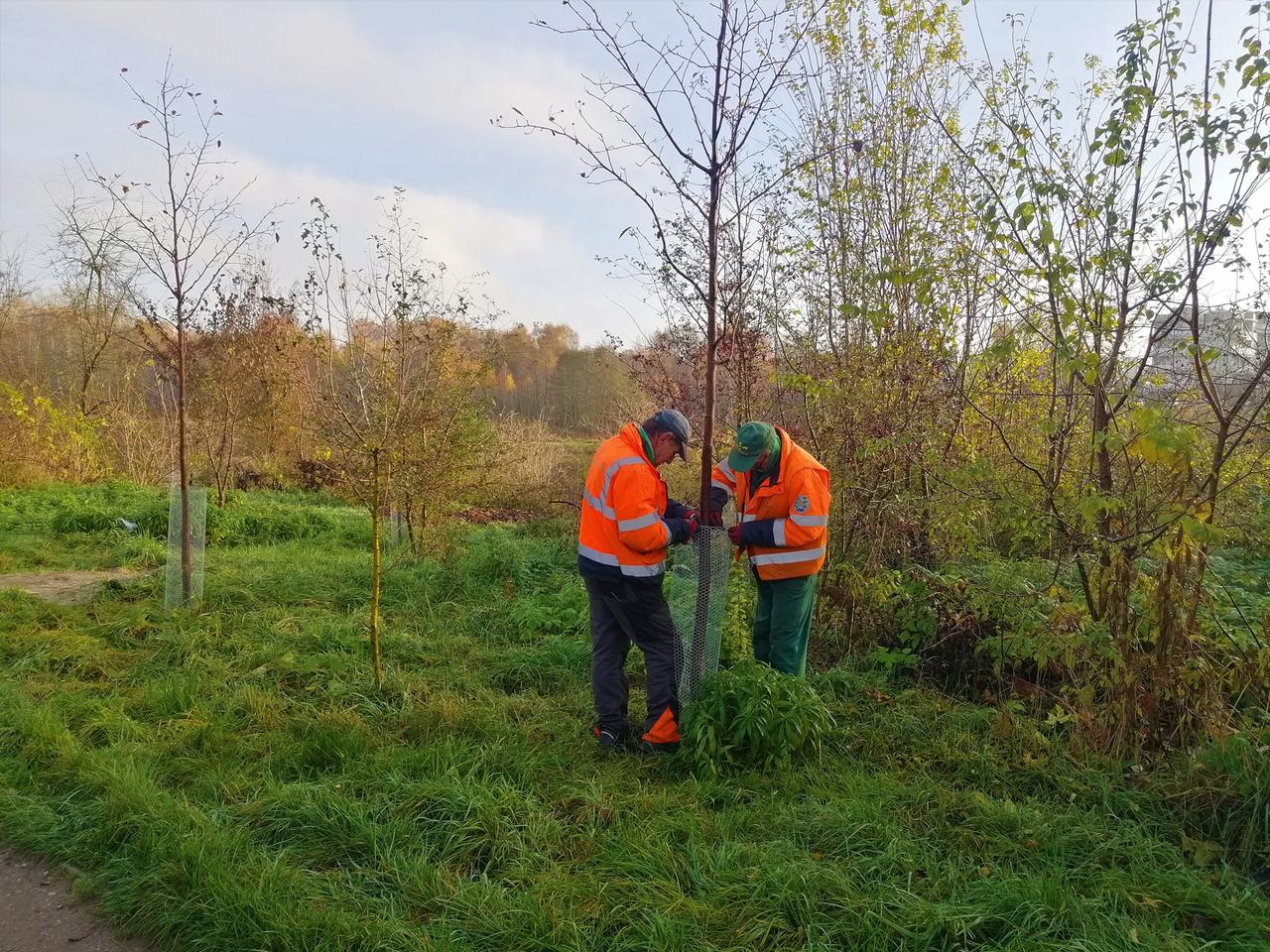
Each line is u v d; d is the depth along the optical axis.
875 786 3.66
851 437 5.68
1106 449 3.94
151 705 4.41
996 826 3.36
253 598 6.45
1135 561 4.14
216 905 2.75
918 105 6.43
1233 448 3.68
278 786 3.50
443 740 4.00
